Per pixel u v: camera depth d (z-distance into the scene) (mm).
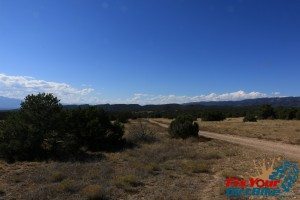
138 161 22078
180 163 22031
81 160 23094
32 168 20359
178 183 16422
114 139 30141
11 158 23281
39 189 14906
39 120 25281
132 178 16484
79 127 28656
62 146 24969
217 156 25250
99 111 30938
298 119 83625
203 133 49500
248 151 28797
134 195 14422
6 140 24047
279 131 49094
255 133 46906
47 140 24859
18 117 25375
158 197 13852
